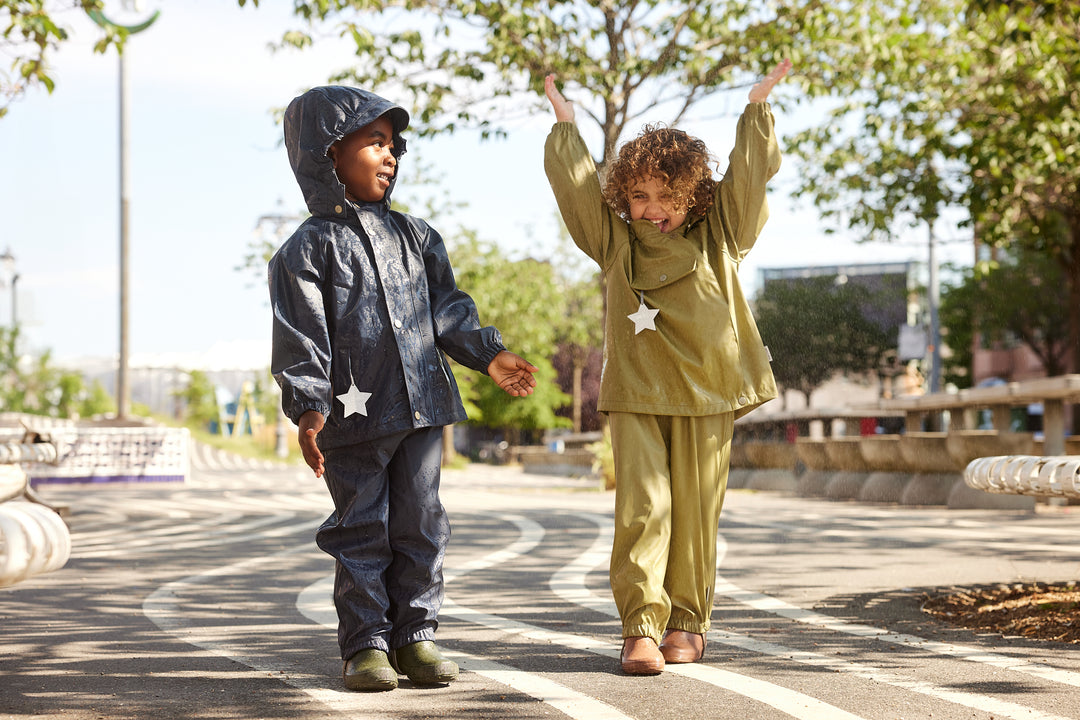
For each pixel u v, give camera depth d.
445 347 3.30
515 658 3.43
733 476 18.20
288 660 3.43
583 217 3.50
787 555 6.70
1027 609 4.24
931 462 11.90
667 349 3.36
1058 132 16.09
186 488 18.44
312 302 3.07
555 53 15.30
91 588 5.43
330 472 3.15
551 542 7.86
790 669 3.22
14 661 3.42
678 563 3.37
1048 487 3.71
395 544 3.14
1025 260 36.50
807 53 16.17
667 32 15.88
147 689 2.97
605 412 3.45
